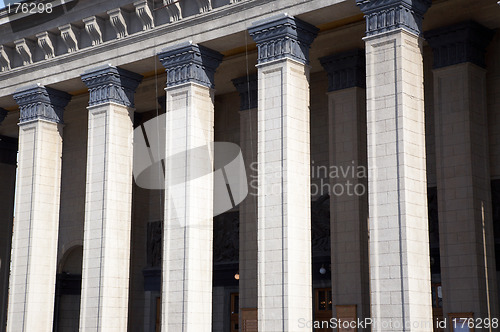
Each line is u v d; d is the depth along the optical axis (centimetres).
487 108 3828
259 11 3678
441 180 3712
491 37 3853
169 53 3962
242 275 4441
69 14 4366
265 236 3453
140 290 5188
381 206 3116
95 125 4259
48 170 4575
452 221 3650
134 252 5184
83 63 4362
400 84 3145
